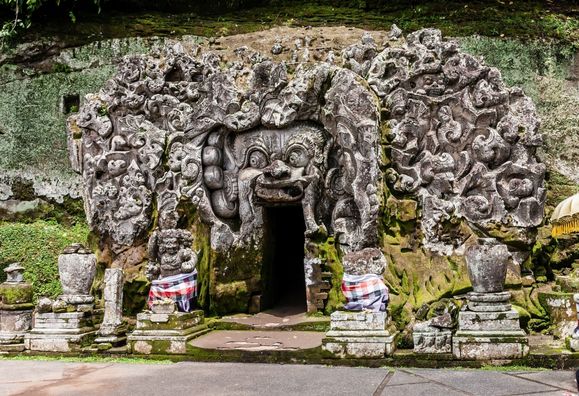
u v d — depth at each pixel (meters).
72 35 12.32
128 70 9.30
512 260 8.11
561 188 9.62
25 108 12.17
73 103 12.13
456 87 8.54
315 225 8.41
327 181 8.49
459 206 8.29
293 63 8.97
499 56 10.77
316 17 12.03
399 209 8.35
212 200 8.82
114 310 7.62
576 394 5.11
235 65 8.92
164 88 9.15
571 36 10.91
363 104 8.20
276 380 5.90
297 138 8.52
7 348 7.52
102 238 9.21
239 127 8.62
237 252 8.66
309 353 6.72
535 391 5.31
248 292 8.69
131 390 5.60
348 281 6.94
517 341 6.34
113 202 9.19
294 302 9.46
